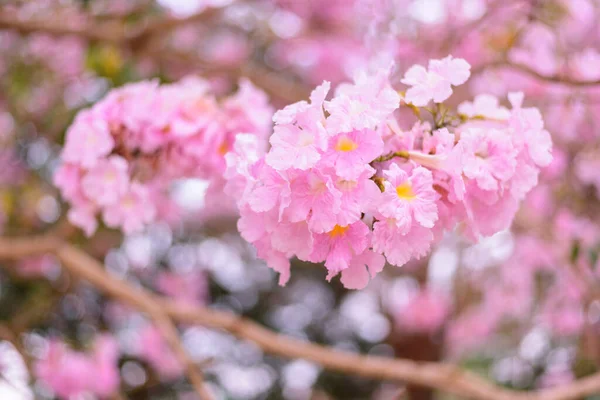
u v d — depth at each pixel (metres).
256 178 1.87
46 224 4.42
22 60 4.30
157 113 2.19
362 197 1.82
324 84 1.85
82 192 2.25
